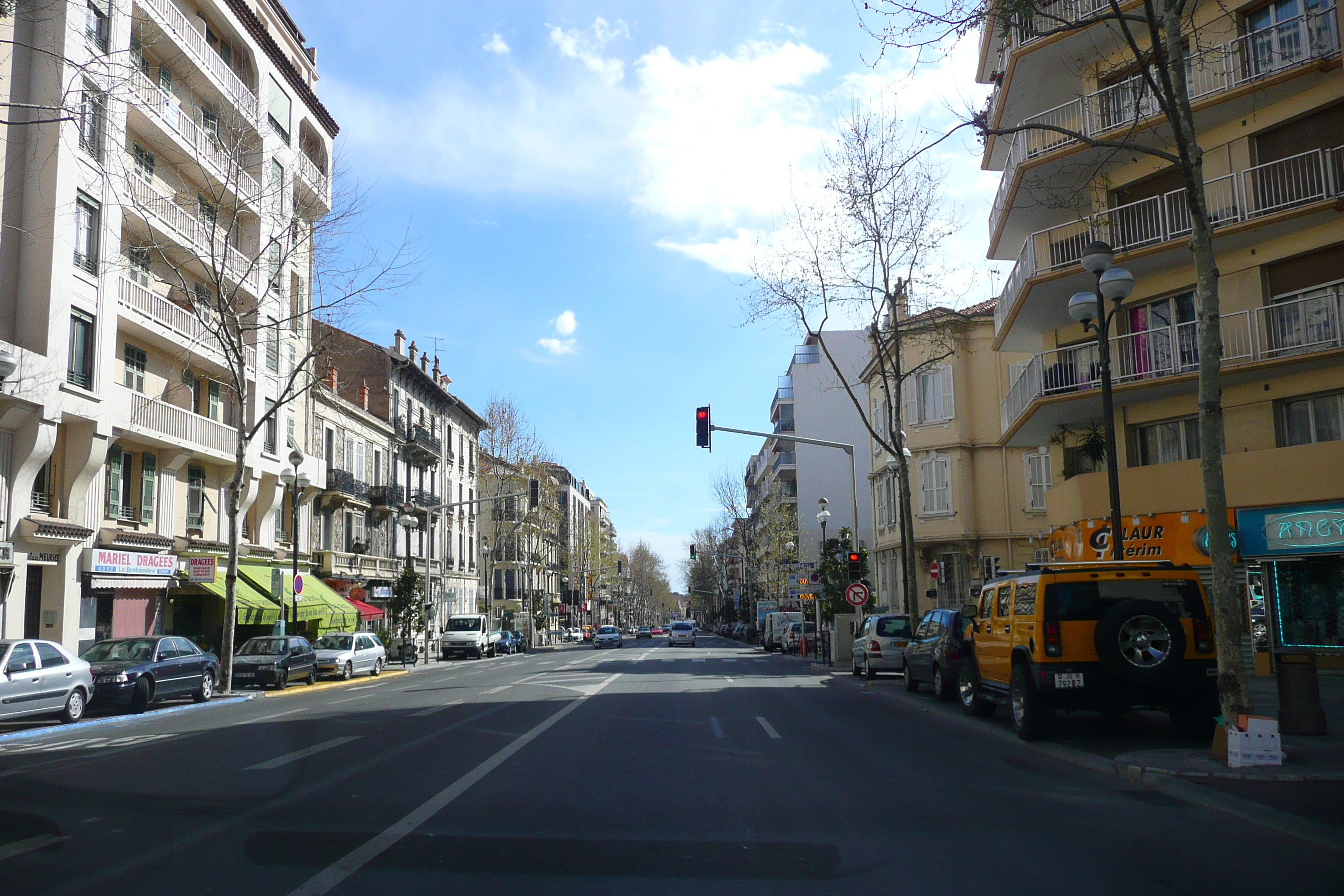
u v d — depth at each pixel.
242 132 28.33
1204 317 10.84
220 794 8.79
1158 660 11.62
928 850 6.78
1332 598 20.33
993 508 39.00
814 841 7.05
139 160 27.91
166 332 28.12
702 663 36.97
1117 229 23.55
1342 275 20.11
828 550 40.22
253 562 34.34
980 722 14.98
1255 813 7.89
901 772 10.21
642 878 6.04
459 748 11.94
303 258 37.62
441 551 58.97
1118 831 7.43
